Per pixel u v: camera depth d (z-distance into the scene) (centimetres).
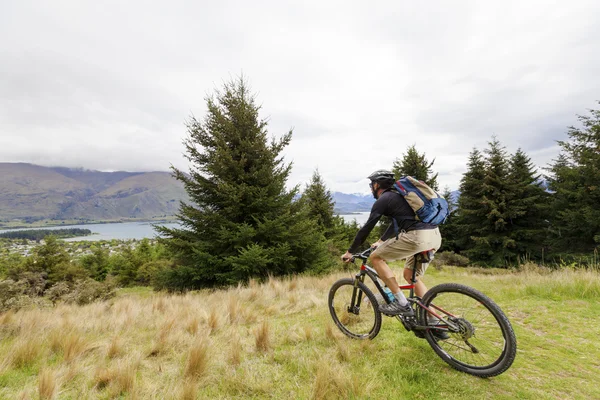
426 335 264
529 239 2164
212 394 225
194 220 1166
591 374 228
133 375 239
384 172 282
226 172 1166
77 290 912
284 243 1145
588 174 1742
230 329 379
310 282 817
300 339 327
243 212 1195
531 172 2288
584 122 1823
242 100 1267
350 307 345
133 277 3359
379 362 257
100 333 418
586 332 309
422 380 226
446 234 2666
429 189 261
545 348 277
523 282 597
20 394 224
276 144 1288
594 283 466
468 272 1540
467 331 229
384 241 295
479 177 2458
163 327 383
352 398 204
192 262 1166
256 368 261
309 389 219
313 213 2320
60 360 303
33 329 436
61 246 2881
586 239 1814
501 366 214
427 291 265
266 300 588
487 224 2303
